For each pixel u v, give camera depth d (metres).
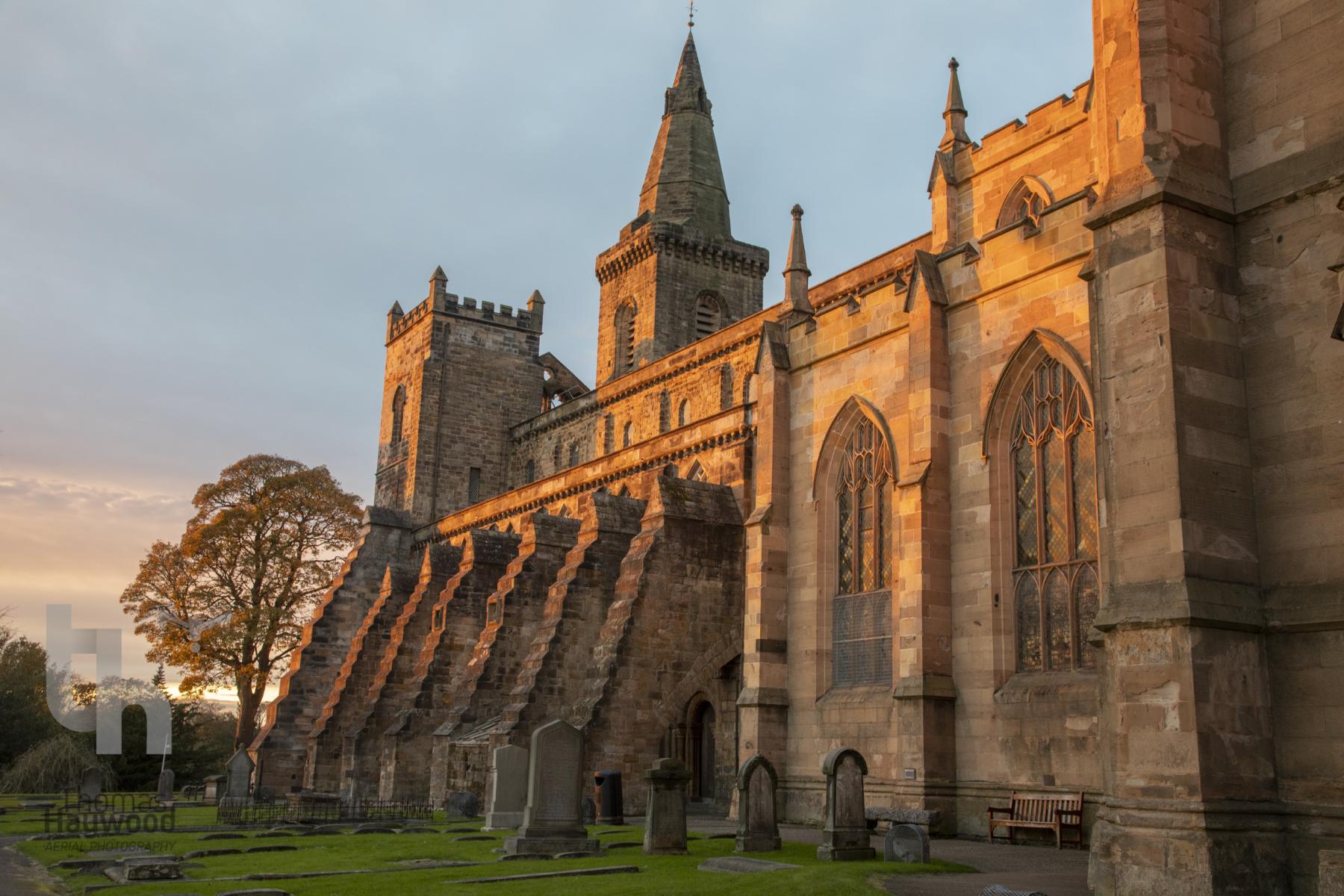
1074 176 38.31
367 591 77.06
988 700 28.39
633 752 42.06
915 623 29.59
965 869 20.92
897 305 33.66
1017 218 40.78
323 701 72.38
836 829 22.50
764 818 24.75
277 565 79.50
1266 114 18.30
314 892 18.39
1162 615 16.62
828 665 34.97
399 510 87.62
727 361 64.81
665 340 83.06
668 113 91.44
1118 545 17.67
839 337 36.06
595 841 25.20
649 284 84.31
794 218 45.31
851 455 35.50
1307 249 17.45
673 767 25.12
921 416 31.08
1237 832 15.77
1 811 42.62
